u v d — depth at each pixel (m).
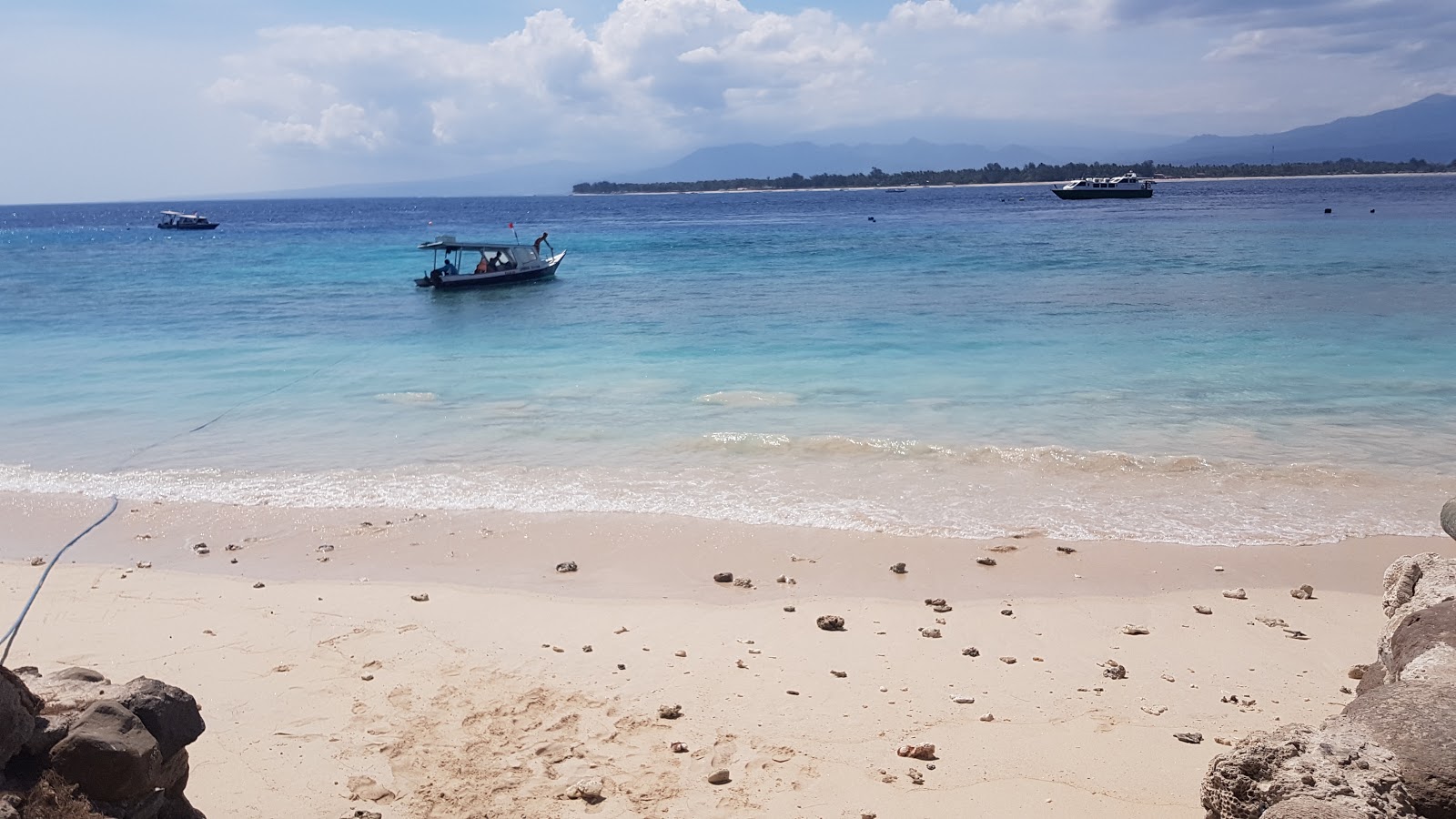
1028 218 75.88
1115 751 6.04
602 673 7.15
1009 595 8.58
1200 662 7.29
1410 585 5.32
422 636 7.83
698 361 19.45
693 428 14.26
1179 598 8.48
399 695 6.82
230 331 24.91
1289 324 21.66
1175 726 6.34
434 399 16.59
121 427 14.87
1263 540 9.75
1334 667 7.19
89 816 3.88
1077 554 9.48
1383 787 3.48
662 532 10.21
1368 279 28.66
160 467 12.82
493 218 123.12
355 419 15.24
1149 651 7.48
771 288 31.84
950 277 33.03
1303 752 3.69
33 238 84.81
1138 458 12.22
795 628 7.96
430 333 24.31
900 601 8.49
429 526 10.53
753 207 139.75
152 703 4.46
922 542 9.82
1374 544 9.57
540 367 19.38
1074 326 22.25
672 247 54.53
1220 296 26.23
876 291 29.70
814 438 13.44
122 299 31.72
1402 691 3.91
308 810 5.43
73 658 7.40
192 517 10.92
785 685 6.96
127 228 111.75
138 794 4.19
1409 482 11.27
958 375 17.41
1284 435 13.26
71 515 11.02
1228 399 15.29
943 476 11.86
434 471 12.41
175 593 8.75
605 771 5.84
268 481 12.12
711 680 7.04
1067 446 12.94
